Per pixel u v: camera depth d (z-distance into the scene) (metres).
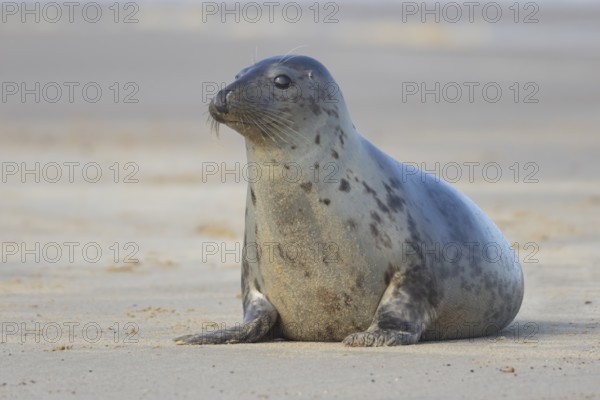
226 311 36.78
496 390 23.12
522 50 191.62
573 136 103.75
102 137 103.50
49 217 64.25
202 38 190.00
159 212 66.50
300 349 28.12
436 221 30.28
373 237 28.70
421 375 24.59
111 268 47.06
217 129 31.05
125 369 25.64
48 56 158.12
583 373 24.81
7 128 107.75
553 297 39.28
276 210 28.58
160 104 125.00
